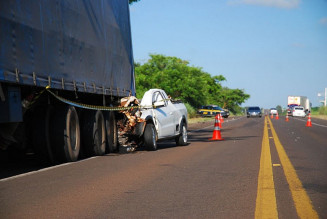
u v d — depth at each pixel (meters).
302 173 9.00
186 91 63.59
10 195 7.06
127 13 17.38
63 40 10.94
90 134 13.04
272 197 6.61
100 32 13.73
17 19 8.79
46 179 8.69
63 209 6.04
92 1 13.12
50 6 10.30
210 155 12.78
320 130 27.08
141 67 63.28
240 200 6.46
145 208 6.04
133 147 14.99
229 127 32.66
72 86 11.40
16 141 10.23
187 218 5.47
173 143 18.78
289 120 51.31
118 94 15.55
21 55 8.89
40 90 10.18
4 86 8.57
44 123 10.98
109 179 8.56
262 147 15.05
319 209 5.87
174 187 7.59
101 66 13.77
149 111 15.08
